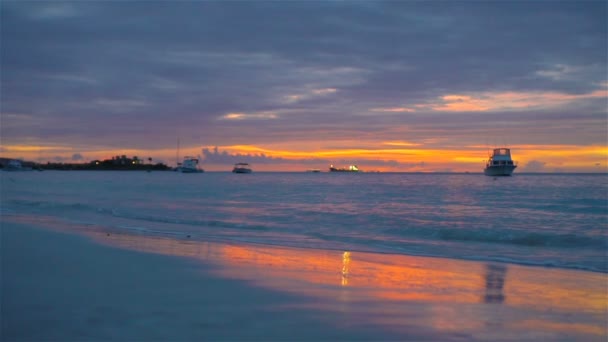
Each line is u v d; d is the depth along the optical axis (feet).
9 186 202.59
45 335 17.97
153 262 33.50
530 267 37.06
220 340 17.94
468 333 20.07
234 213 83.20
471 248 48.32
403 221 70.49
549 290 28.81
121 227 59.98
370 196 130.62
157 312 21.22
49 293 24.08
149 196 134.10
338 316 21.48
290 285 27.27
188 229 60.29
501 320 22.09
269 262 35.55
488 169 336.29
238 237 53.16
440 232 57.98
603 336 20.30
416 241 52.95
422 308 23.45
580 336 20.26
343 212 84.23
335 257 39.75
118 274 29.09
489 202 105.40
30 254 35.06
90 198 124.47
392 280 30.19
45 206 93.15
